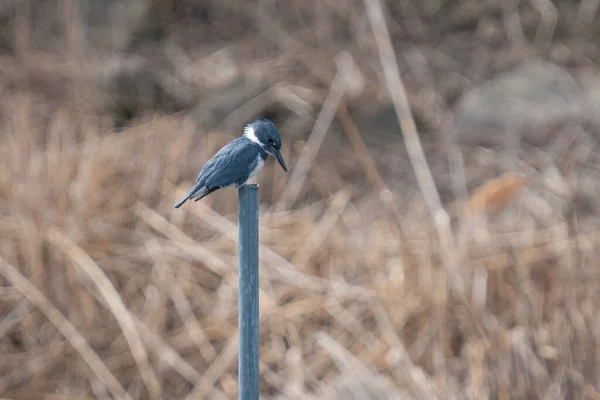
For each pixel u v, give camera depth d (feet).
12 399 35.58
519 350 30.48
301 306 38.01
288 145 54.85
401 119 41.73
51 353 36.70
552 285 34.55
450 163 53.78
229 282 39.55
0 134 49.14
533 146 54.75
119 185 43.55
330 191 49.83
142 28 71.20
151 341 36.60
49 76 62.49
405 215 46.42
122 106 60.59
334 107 56.49
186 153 48.16
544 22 70.23
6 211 41.19
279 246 42.29
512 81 59.88
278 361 36.35
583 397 29.78
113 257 39.75
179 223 42.09
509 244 37.32
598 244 35.53
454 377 32.68
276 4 73.46
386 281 37.40
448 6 73.72
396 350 33.45
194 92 61.77
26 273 38.47
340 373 33.96
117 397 35.04
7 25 70.49
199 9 74.38
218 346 37.63
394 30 70.33
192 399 34.76
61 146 48.01
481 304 34.06
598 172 50.21
